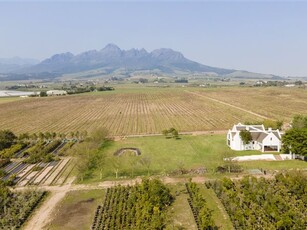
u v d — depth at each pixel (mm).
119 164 85875
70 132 128125
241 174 76062
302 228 50031
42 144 108312
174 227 53281
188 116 164000
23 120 163375
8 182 72562
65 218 57312
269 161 86250
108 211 58906
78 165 80812
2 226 54375
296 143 85562
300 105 198625
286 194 62438
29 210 60094
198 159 88562
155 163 86188
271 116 159125
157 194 61438
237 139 97062
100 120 158500
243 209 57781
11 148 101688
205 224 51000
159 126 139500
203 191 67125
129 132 128750
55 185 72312
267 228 50781
